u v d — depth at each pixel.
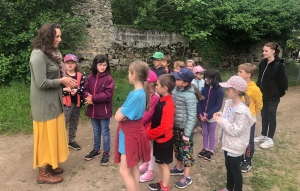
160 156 2.89
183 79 2.98
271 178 3.46
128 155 2.56
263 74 4.31
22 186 3.14
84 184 3.23
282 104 7.38
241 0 11.90
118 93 6.94
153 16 9.98
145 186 3.20
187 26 10.54
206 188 3.20
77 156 3.92
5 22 6.64
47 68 3.00
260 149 4.33
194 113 3.02
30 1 6.80
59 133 3.19
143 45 9.80
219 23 11.02
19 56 6.79
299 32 12.80
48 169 3.31
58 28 3.04
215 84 3.74
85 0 8.17
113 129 5.12
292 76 10.95
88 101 3.55
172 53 10.65
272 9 11.70
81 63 8.34
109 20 8.77
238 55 12.97
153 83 3.04
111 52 8.98
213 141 3.93
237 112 2.65
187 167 3.16
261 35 12.19
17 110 5.35
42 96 2.98
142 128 2.63
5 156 3.85
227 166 2.93
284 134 5.06
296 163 3.90
